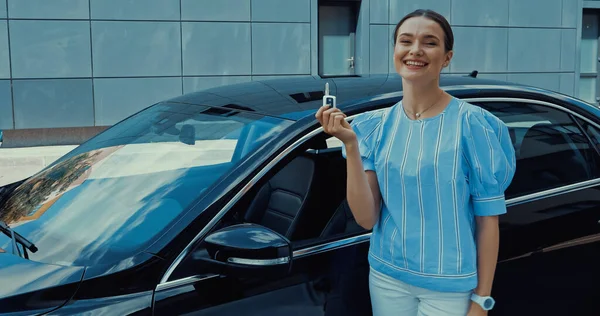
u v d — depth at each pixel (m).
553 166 2.88
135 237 2.09
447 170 1.91
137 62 11.88
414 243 1.98
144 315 1.88
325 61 13.57
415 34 1.93
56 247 2.14
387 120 2.05
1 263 2.04
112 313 1.84
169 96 12.16
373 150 2.06
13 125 11.31
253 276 1.96
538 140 2.89
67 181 2.57
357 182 1.94
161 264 1.95
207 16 12.19
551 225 2.75
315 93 2.66
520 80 14.62
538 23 14.55
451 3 13.84
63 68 11.46
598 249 2.90
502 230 2.61
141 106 12.00
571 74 15.00
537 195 2.76
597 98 15.87
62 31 11.37
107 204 2.31
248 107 2.59
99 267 1.96
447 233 1.94
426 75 1.94
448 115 1.96
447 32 1.94
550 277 2.75
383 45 13.44
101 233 2.16
